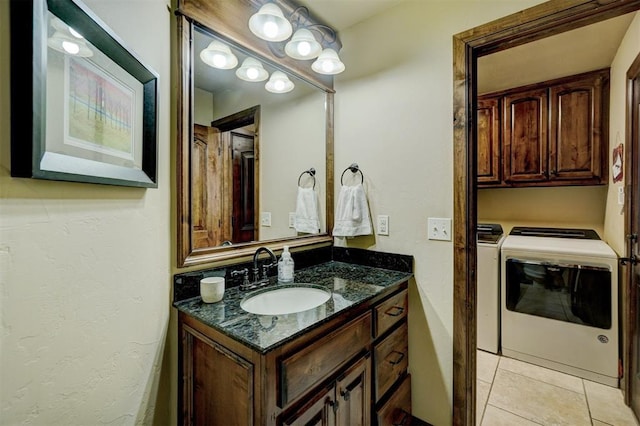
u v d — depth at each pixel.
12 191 0.62
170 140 1.20
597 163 2.39
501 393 2.00
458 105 1.52
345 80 1.98
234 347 0.98
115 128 0.88
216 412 1.06
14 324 0.63
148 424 1.07
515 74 2.47
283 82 1.76
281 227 1.76
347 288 1.42
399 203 1.75
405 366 1.65
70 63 0.72
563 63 2.29
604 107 2.37
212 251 1.37
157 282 1.12
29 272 0.66
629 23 1.80
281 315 1.09
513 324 2.42
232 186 1.49
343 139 1.99
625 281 1.93
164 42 1.16
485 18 1.44
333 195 2.03
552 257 2.27
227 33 1.39
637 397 1.72
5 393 0.61
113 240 0.91
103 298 0.87
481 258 2.55
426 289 1.65
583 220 2.70
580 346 2.16
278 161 1.74
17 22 0.60
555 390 2.02
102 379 0.87
